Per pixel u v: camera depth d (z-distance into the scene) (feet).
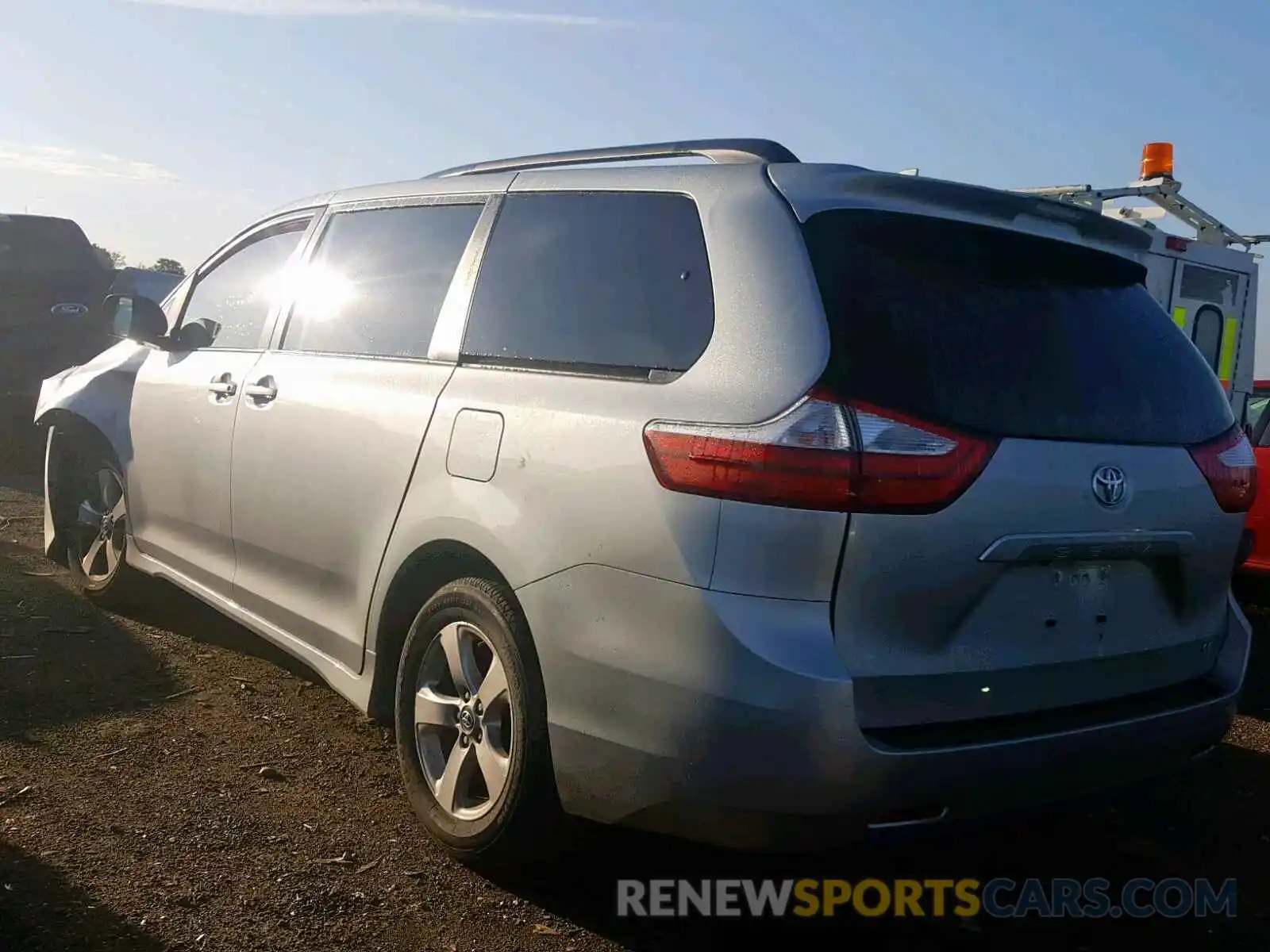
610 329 10.30
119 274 41.65
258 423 14.14
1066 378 9.79
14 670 15.11
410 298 12.78
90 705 14.20
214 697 14.87
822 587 8.51
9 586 19.02
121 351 18.79
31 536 22.99
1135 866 12.10
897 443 8.57
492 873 10.78
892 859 11.95
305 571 13.33
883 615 8.64
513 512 10.18
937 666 8.87
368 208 14.19
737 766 8.52
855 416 8.56
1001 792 9.11
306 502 13.16
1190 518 10.33
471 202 12.60
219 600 15.21
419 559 11.53
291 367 13.96
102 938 9.20
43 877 10.03
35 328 34.81
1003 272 10.14
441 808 11.07
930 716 8.90
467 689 10.93
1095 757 9.64
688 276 9.87
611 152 11.68
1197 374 11.23
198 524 15.55
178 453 15.94
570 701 9.56
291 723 14.19
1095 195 29.73
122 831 11.05
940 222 9.70
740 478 8.64
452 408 11.25
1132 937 10.62
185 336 16.76
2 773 12.07
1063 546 9.27
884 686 8.66
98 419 17.92
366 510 12.15
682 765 8.77
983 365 9.32
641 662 8.99
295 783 12.48
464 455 10.90
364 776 12.78
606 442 9.56
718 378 9.14
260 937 9.45
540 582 9.81
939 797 8.77
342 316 13.74
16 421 33.19
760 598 8.55
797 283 9.11
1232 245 30.53
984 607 9.06
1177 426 10.55
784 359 8.86
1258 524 22.36
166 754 12.96
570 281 10.95
